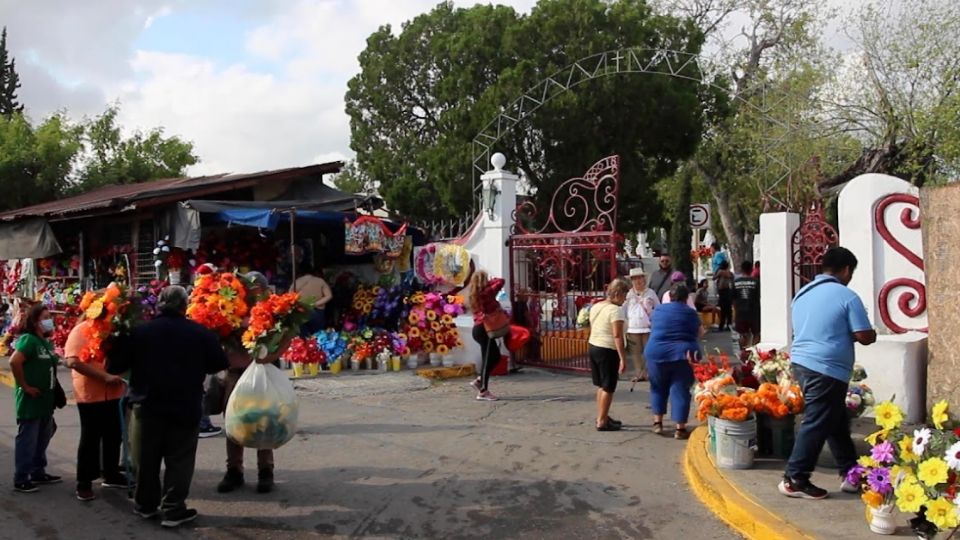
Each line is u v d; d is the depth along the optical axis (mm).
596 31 23453
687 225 27562
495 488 6449
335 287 14258
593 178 12195
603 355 8352
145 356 5449
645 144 24266
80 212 13617
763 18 24891
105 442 6340
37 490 6418
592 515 5773
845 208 8203
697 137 24859
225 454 7492
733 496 5672
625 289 8469
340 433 8398
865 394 6398
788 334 8719
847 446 5809
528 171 24875
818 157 16875
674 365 8008
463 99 25109
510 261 13016
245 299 6602
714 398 6488
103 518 5719
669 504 6000
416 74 29688
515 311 12992
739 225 29891
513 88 23062
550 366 12656
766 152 17969
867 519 5004
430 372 12008
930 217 6973
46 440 6566
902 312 7926
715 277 19969
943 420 4582
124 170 31125
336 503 6059
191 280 13039
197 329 5621
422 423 8891
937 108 14047
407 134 30031
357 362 12359
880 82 15531
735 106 25156
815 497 5566
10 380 12547
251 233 14180
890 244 7973
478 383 10352
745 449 6398
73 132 30891
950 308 6809
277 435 5957
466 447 7793
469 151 24141
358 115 31141
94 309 5328
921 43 15062
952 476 4285
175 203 12484
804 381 5539
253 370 6023
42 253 15312
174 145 33688
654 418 8422
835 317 5465
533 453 7551
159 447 5527
